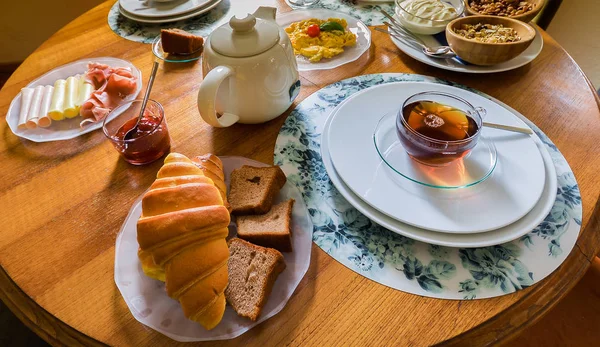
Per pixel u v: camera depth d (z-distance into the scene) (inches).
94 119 29.5
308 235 21.9
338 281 20.1
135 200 24.1
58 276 20.7
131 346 18.2
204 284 17.7
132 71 33.8
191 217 17.9
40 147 27.9
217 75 24.0
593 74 63.4
